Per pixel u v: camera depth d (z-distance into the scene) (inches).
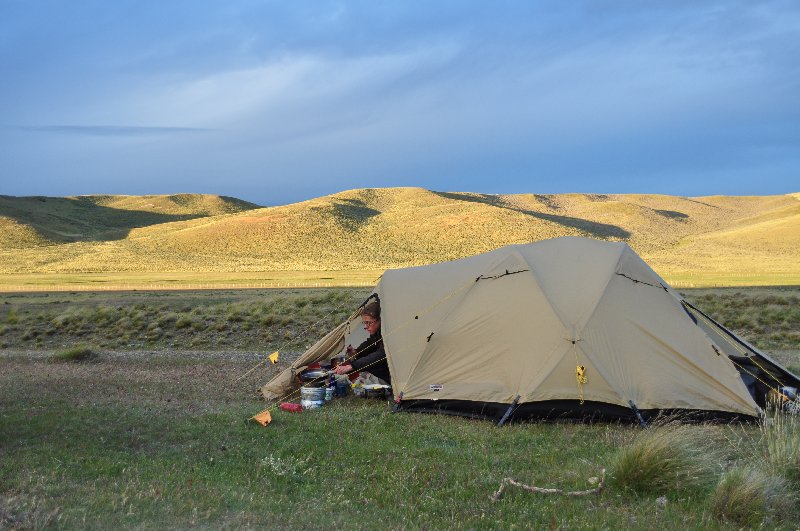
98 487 247.3
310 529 215.3
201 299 1625.2
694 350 398.9
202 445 318.3
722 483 245.3
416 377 423.2
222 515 223.0
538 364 397.4
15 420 356.8
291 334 962.7
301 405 428.1
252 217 5413.4
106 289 2295.8
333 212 5689.0
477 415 401.1
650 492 259.9
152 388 488.4
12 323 1168.8
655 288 431.8
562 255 459.5
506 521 231.9
